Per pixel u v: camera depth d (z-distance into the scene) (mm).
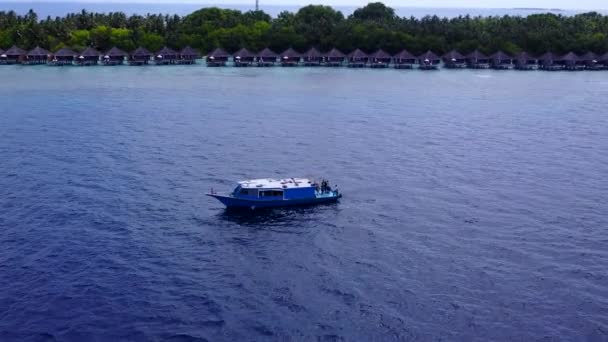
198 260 78938
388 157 129375
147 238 85188
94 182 108688
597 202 100688
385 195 104562
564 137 150125
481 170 119812
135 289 71188
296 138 145375
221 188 106875
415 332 63531
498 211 96438
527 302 68875
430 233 87875
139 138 143125
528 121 170375
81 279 73062
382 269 76688
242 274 75375
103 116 169375
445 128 159625
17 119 163125
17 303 67750
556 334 63094
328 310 67438
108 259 78375
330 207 99062
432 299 69562
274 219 93812
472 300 69312
